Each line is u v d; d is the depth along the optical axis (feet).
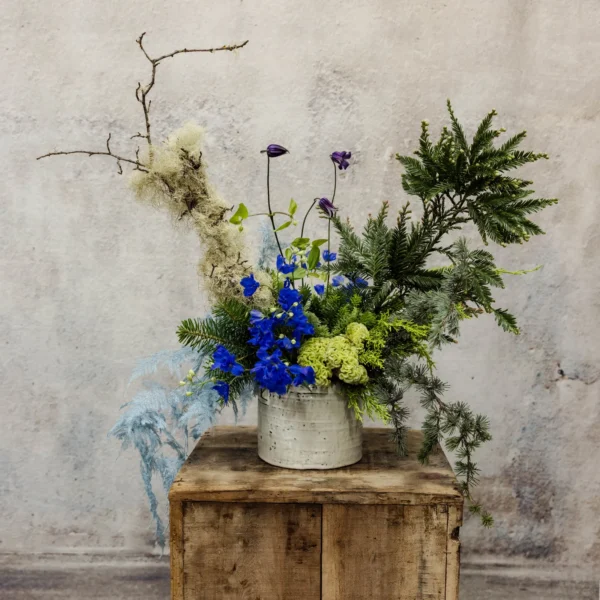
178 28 5.81
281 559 3.91
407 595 3.88
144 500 6.18
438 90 5.84
